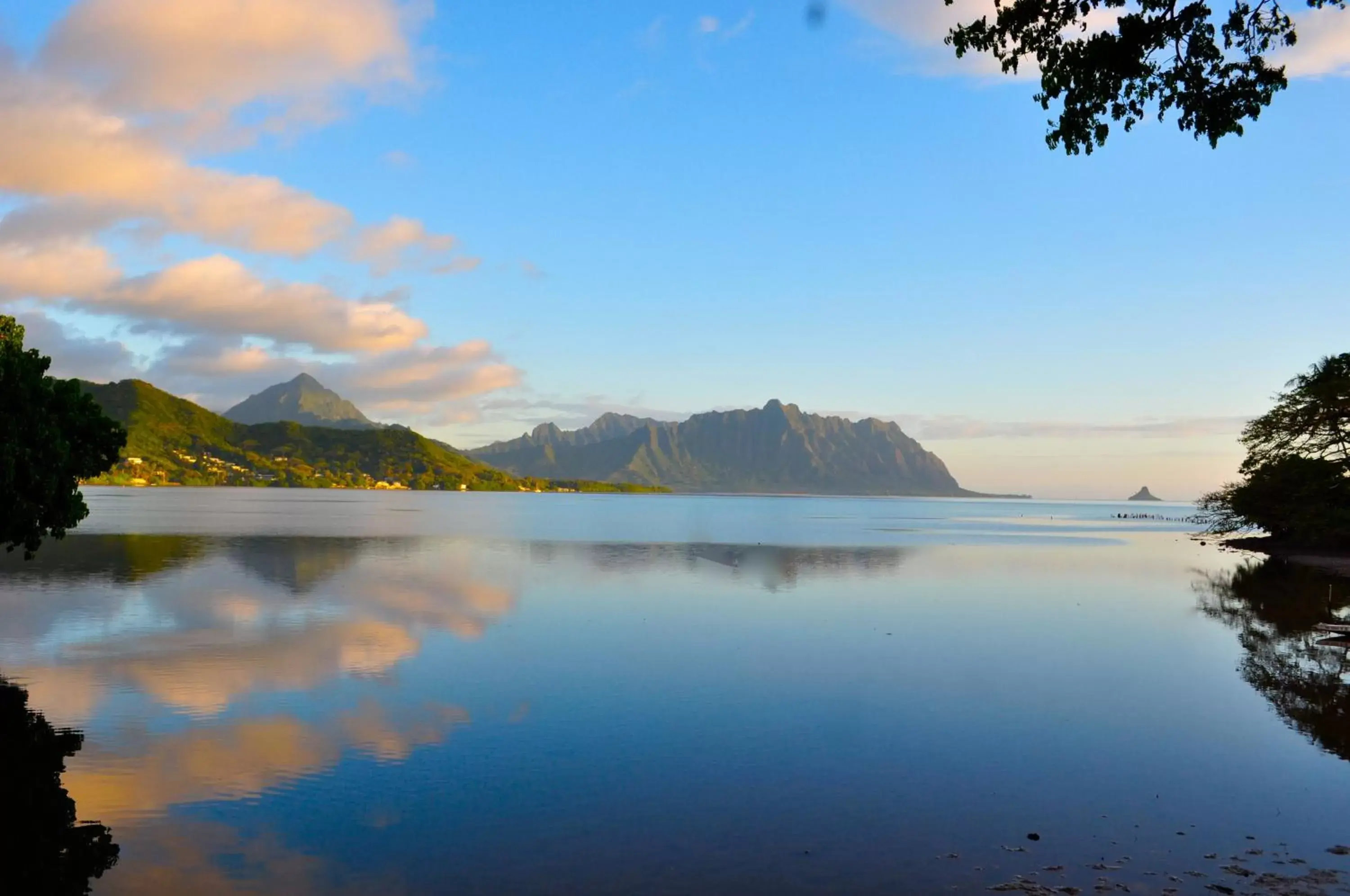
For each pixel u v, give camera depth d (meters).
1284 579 52.19
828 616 34.12
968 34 14.57
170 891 10.41
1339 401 71.12
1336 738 17.39
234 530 84.75
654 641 27.86
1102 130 14.38
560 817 12.82
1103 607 38.12
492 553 63.78
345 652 25.17
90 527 85.75
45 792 13.67
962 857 11.45
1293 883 10.66
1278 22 13.09
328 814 12.89
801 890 10.43
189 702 19.36
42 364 27.06
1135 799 13.78
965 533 113.94
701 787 14.20
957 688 21.72
